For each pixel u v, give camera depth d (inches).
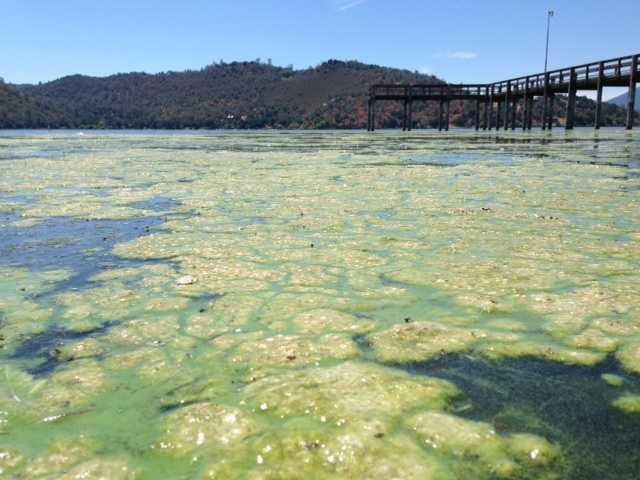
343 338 131.9
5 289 171.6
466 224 255.4
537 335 133.3
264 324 142.6
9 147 1092.5
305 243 226.5
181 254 212.5
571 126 1525.6
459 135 1587.1
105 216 294.0
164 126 6127.0
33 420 98.8
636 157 610.2
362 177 452.4
